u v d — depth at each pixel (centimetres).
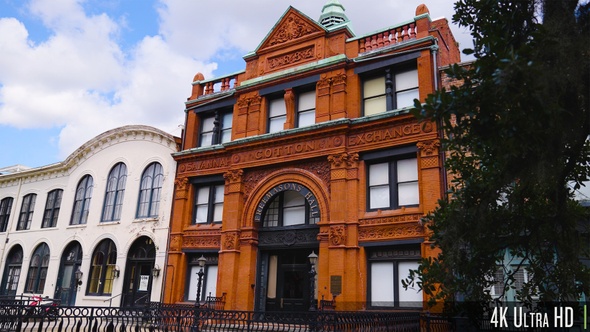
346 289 1642
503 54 611
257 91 2136
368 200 1752
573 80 598
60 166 2906
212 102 2309
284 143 1958
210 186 2219
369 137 1772
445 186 1573
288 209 1973
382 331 1016
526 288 864
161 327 1246
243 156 2062
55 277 2652
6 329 1096
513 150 619
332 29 2012
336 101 1888
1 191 3294
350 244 1689
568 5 652
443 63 1875
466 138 693
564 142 666
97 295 2423
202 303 1967
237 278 1912
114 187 2612
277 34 2191
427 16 1806
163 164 2402
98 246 2558
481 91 601
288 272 1903
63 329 1515
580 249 811
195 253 2145
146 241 2358
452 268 792
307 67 1978
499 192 796
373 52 1861
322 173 1839
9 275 3009
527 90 558
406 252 1620
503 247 825
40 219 2936
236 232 1962
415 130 1673
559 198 789
